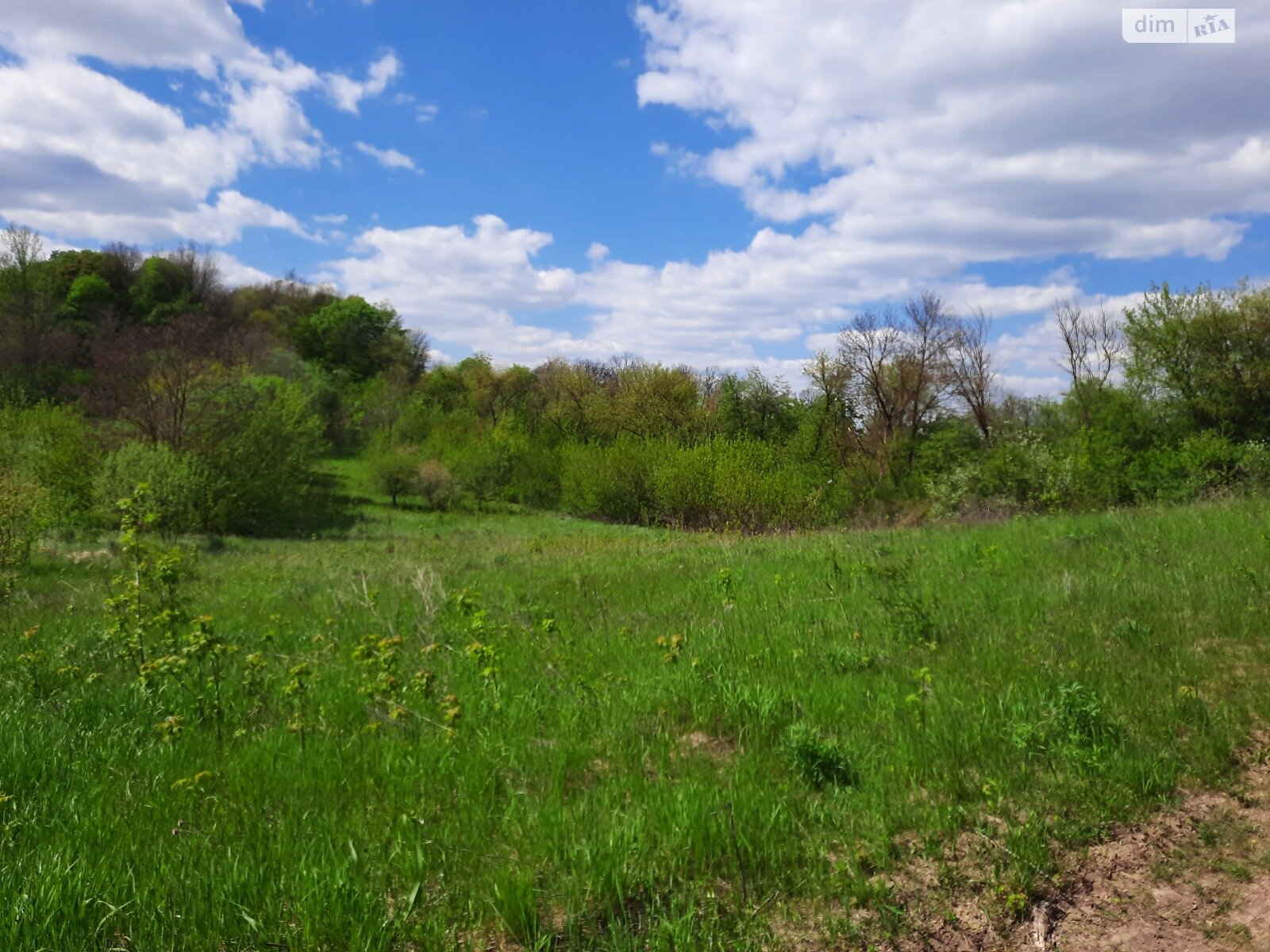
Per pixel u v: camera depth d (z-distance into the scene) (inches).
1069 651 235.0
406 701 218.7
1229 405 973.8
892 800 152.0
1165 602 281.1
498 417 2213.3
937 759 168.4
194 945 110.3
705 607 345.1
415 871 128.7
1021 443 872.9
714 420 1771.7
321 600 396.2
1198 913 122.7
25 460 878.4
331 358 3088.1
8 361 1950.1
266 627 316.5
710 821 140.1
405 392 2512.3
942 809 147.9
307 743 185.0
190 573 412.8
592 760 179.2
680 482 1167.6
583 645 279.4
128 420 1071.6
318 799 157.5
